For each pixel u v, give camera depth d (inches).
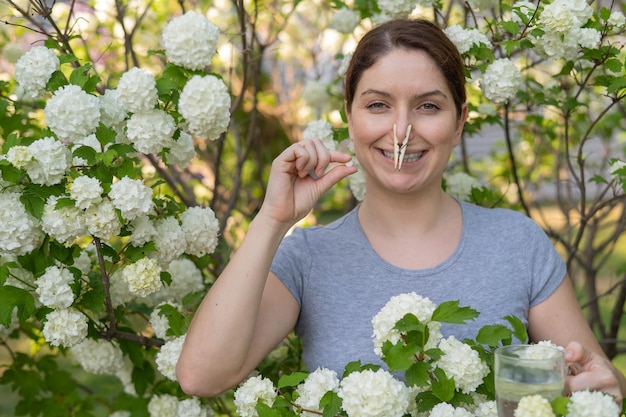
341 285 74.0
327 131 97.7
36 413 108.7
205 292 92.9
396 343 61.6
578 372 63.1
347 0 127.8
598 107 147.2
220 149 115.1
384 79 70.6
